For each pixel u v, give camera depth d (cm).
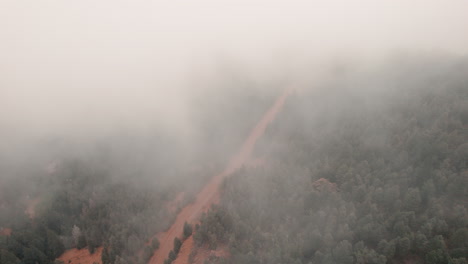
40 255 10700
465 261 6131
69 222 12569
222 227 9306
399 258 7188
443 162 8612
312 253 8062
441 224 7100
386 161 9981
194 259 9000
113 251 10181
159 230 11706
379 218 7988
